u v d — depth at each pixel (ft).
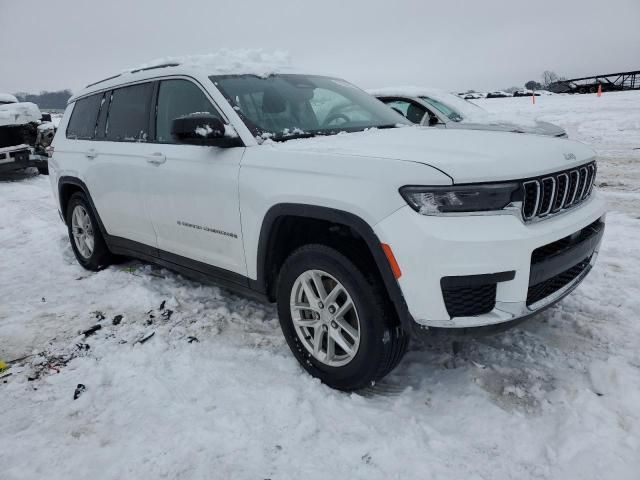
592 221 8.77
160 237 12.08
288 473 6.76
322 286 8.59
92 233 15.29
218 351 10.04
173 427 7.75
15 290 14.28
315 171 8.18
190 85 10.94
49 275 15.51
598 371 8.41
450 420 7.71
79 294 13.66
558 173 8.06
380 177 7.41
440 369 9.10
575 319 10.51
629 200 20.29
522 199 7.33
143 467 6.98
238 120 9.82
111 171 13.00
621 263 13.58
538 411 7.80
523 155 7.85
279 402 8.20
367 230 7.46
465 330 7.21
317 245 8.33
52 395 8.86
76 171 14.51
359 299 7.87
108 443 7.54
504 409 7.88
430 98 21.47
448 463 6.82
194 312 11.98
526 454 6.91
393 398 8.35
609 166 27.68
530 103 79.46
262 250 9.20
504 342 9.88
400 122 11.89
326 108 11.35
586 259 9.33
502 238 6.99
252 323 11.30
